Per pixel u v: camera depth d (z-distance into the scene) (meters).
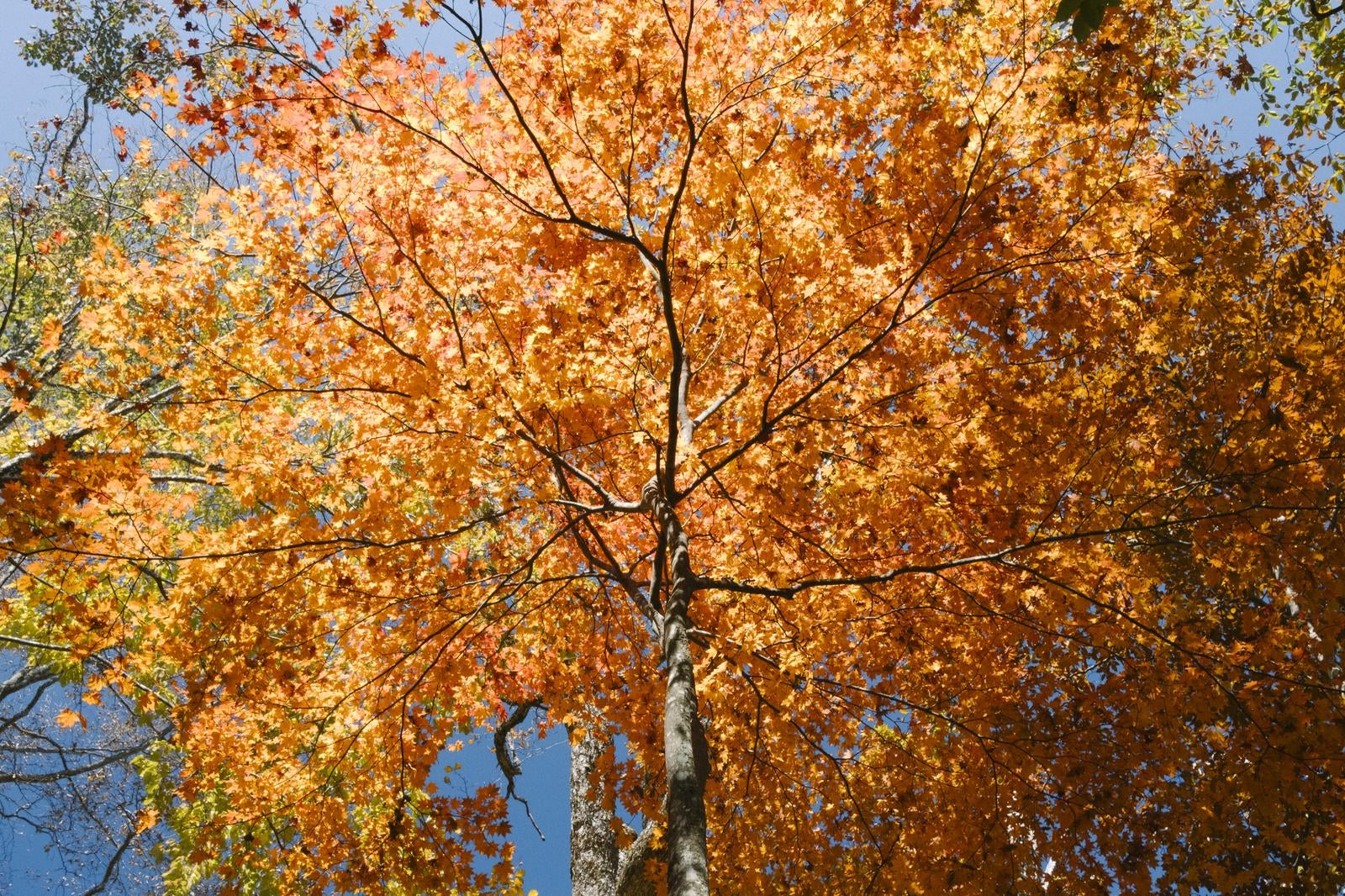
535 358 4.58
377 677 5.15
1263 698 5.42
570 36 4.37
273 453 4.79
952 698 6.05
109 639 4.53
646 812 5.48
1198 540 5.58
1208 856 5.56
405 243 4.67
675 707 4.13
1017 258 4.75
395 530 4.90
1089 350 5.58
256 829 5.80
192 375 4.56
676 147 5.06
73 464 4.10
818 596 5.47
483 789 5.28
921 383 5.16
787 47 4.61
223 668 4.71
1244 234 5.86
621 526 6.33
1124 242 5.01
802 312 4.93
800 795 6.14
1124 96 4.57
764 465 5.20
